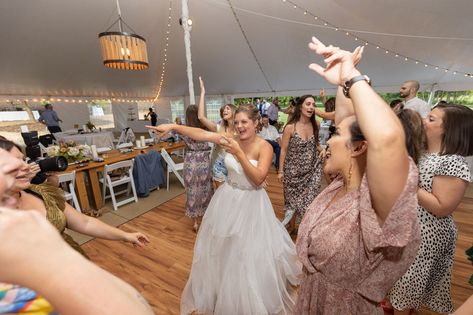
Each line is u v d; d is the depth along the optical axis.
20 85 7.14
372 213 0.55
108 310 0.24
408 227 0.51
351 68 0.53
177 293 1.81
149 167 3.81
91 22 5.22
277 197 3.57
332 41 5.34
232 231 1.46
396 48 4.89
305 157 2.25
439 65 5.06
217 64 7.49
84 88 8.43
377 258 0.62
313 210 0.77
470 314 0.50
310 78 7.55
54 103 9.67
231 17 5.31
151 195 3.88
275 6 4.70
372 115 0.47
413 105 2.87
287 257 1.68
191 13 5.21
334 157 0.69
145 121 11.79
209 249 1.59
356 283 0.67
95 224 0.99
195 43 6.36
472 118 1.01
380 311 0.70
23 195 0.73
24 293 0.34
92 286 0.24
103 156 3.80
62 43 5.81
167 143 4.80
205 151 2.63
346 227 0.64
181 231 2.71
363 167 0.64
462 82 5.50
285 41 6.00
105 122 12.16
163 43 6.34
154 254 2.29
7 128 6.20
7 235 0.22
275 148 4.85
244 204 1.50
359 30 4.63
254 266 1.46
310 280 0.77
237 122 1.42
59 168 1.09
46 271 0.23
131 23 5.38
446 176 1.02
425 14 3.79
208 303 1.59
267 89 8.77
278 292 1.51
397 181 0.48
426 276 1.19
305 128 2.26
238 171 1.49
